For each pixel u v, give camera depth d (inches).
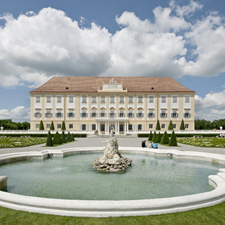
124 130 2038.6
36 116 2091.5
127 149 751.1
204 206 229.1
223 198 248.5
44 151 645.3
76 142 1179.3
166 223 191.8
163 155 670.5
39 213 210.7
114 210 206.7
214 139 1306.6
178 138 1494.8
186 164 549.0
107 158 501.7
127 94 2123.5
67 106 2108.8
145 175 433.1
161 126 2116.1
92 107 2118.6
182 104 2110.0
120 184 365.7
